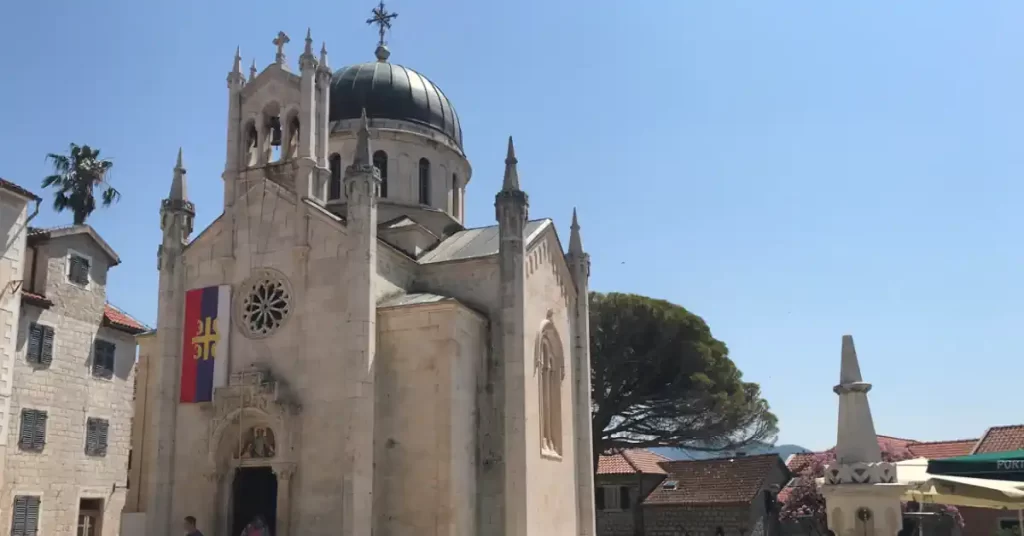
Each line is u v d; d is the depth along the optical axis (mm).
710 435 71562
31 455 48125
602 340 70500
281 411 35656
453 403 35781
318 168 40031
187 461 38156
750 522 72875
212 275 40156
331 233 37656
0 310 42844
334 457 35000
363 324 35531
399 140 50000
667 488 79938
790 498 66688
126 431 56094
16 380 47500
